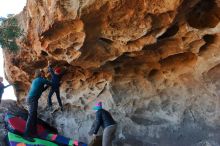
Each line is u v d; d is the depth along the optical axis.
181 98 8.63
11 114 9.02
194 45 7.84
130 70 8.96
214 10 7.38
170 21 7.23
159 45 8.05
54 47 8.22
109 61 8.52
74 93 9.91
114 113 9.27
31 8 8.20
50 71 9.00
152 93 8.98
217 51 7.79
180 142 8.39
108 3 7.09
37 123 8.94
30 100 8.53
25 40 8.95
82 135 9.73
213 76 8.14
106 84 9.27
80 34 7.65
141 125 8.97
